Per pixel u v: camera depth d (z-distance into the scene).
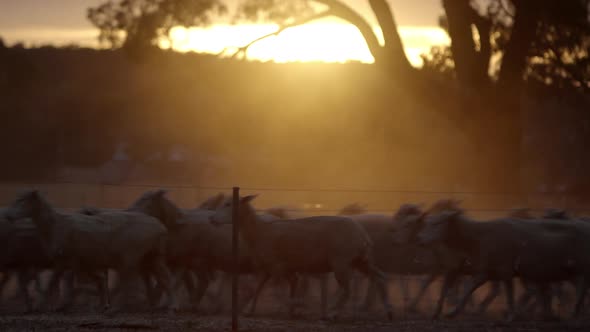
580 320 25.86
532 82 59.38
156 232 27.03
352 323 24.42
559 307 28.50
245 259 27.83
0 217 26.75
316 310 28.36
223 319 24.44
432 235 25.97
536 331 23.27
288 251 25.72
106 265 26.25
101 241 26.00
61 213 25.92
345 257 25.28
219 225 26.31
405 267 29.61
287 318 25.62
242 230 26.12
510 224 25.78
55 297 26.55
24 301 28.97
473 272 27.02
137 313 26.12
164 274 27.19
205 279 28.09
